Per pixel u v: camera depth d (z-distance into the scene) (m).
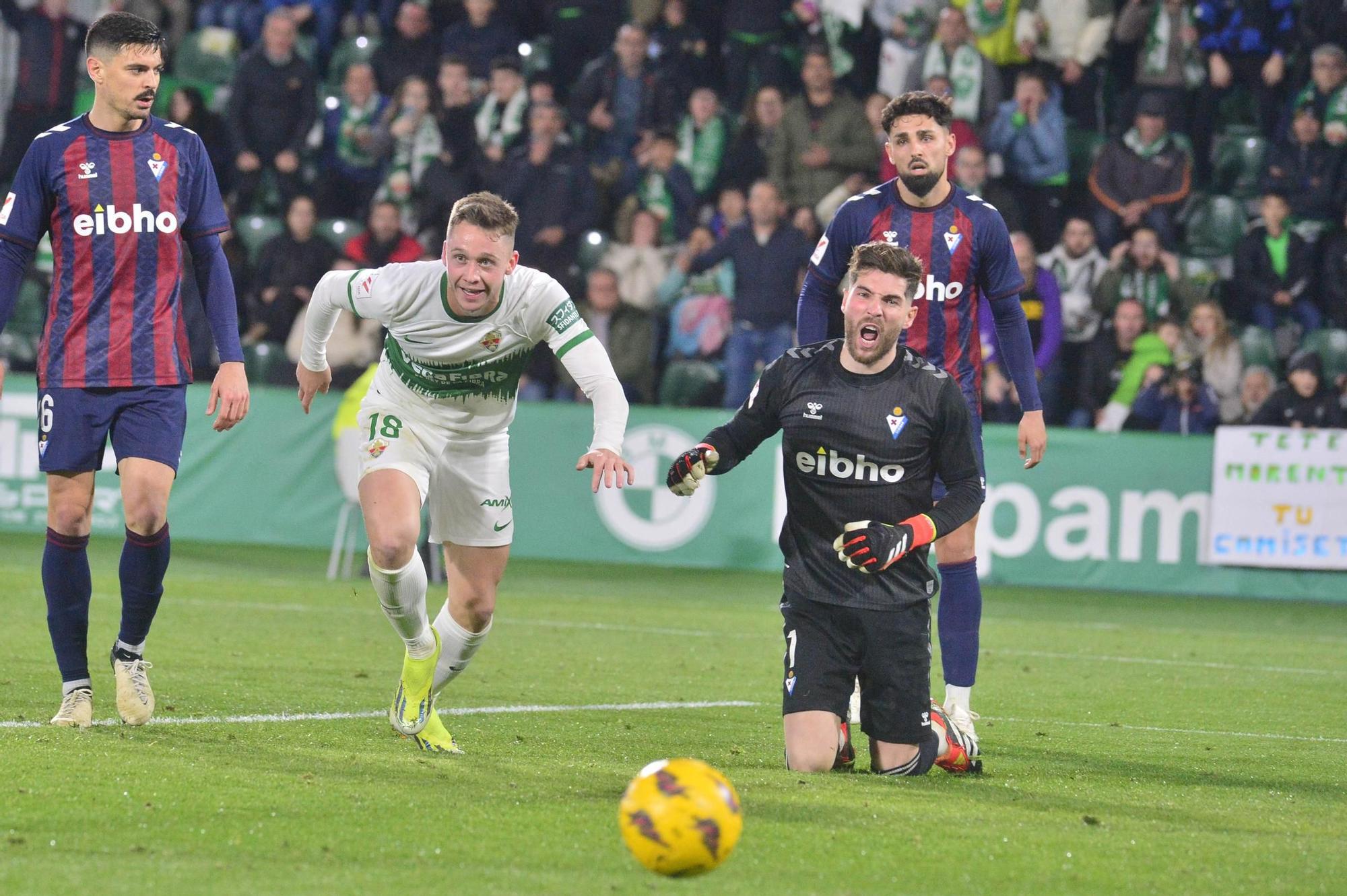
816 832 13.11
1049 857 12.59
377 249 52.09
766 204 49.03
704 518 45.81
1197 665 30.95
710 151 53.22
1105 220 50.94
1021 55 53.03
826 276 20.86
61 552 17.94
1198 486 43.47
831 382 16.91
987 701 24.78
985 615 39.84
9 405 48.59
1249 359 48.97
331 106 56.31
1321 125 50.38
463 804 13.93
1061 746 19.97
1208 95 53.09
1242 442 43.19
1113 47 53.50
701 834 11.17
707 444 17.22
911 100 20.02
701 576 46.03
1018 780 16.84
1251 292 50.19
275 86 55.69
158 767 15.23
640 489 46.22
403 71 56.34
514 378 17.44
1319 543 42.59
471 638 17.67
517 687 24.41
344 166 56.06
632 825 11.29
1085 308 48.94
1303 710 24.84
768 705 23.22
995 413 47.44
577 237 52.38
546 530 46.59
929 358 20.47
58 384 17.81
